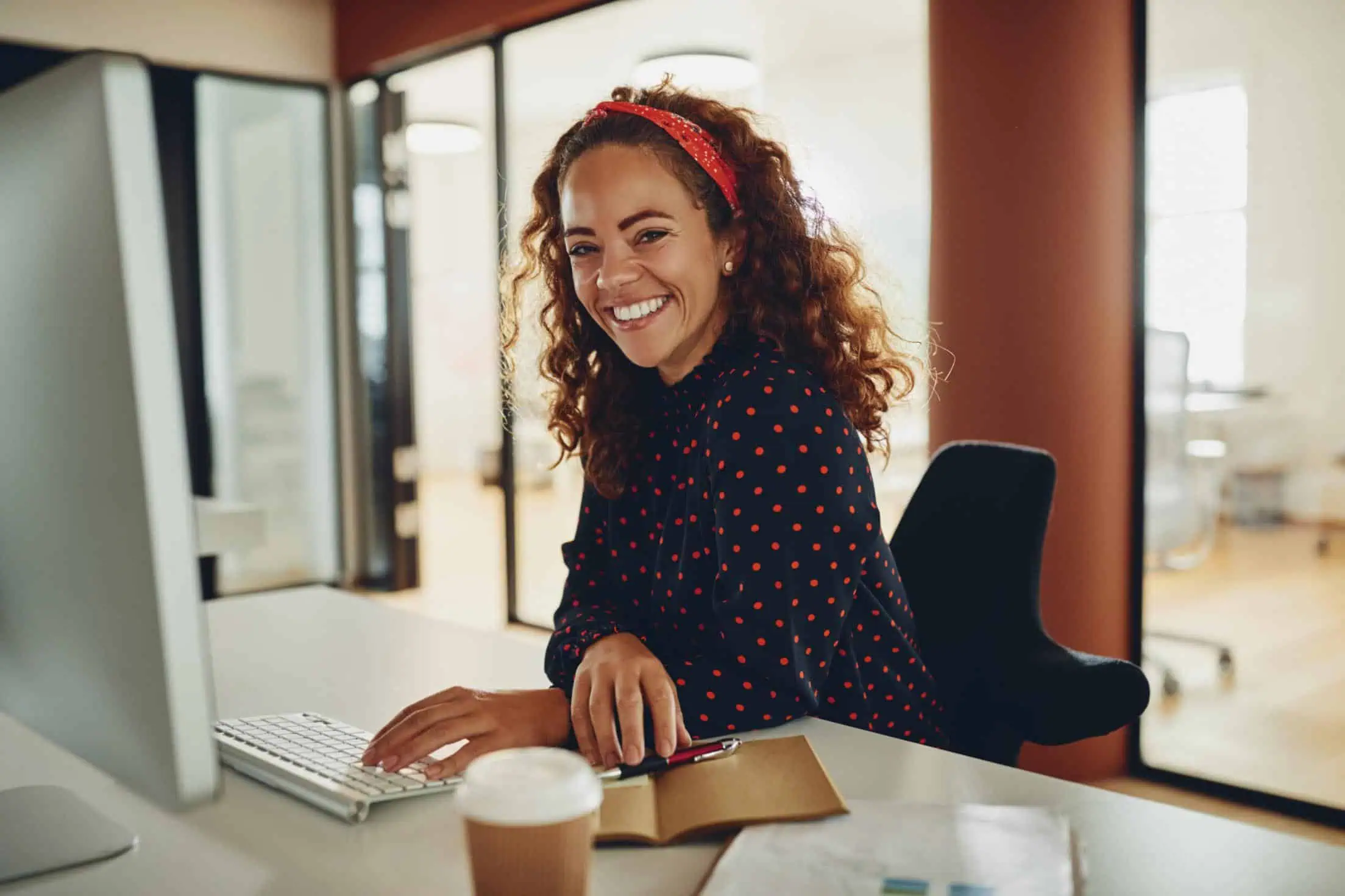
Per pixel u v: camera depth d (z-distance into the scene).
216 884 0.66
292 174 4.82
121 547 0.56
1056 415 2.61
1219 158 4.01
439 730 0.87
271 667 1.19
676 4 5.55
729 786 0.79
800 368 1.05
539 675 1.15
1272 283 4.08
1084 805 0.77
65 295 0.56
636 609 1.23
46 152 0.56
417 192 9.81
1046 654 1.31
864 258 1.26
